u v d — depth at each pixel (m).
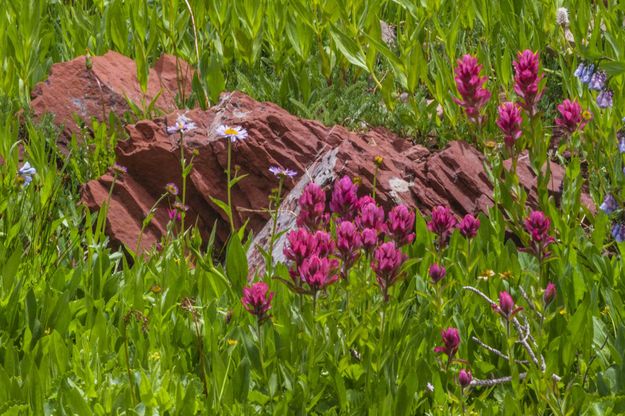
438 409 6.17
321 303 6.64
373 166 9.18
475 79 7.99
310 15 11.44
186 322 6.92
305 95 11.04
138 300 7.15
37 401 5.91
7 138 9.41
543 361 6.29
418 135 10.62
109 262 7.71
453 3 12.52
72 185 9.89
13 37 11.11
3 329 6.94
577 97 10.17
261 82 11.43
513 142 7.79
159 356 6.29
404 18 14.03
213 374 6.06
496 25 11.95
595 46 10.53
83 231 8.77
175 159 9.62
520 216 8.00
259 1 11.66
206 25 12.62
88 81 11.07
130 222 9.38
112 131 10.45
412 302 7.41
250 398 6.24
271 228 9.10
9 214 8.09
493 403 6.25
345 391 6.16
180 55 12.20
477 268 7.66
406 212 6.36
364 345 6.52
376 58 12.46
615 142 9.23
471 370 6.60
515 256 7.56
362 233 6.14
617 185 8.48
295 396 6.07
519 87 7.72
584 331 6.63
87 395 6.07
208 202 9.66
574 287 7.29
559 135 10.65
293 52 12.21
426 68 10.61
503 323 6.50
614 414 6.00
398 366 6.30
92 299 6.98
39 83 11.04
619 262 7.79
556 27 12.11
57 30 13.18
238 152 9.63
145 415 5.82
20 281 7.01
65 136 10.62
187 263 7.80
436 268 6.64
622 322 6.85
